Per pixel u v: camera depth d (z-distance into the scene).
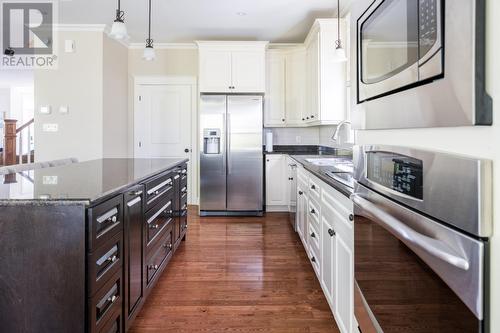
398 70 0.91
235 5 3.82
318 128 5.35
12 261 1.28
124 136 5.29
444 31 0.67
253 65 4.71
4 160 7.52
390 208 0.96
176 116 5.43
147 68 5.38
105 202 1.45
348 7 3.81
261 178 4.71
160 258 2.44
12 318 1.29
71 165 2.64
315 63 4.28
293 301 2.26
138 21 4.33
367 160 1.16
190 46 5.35
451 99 0.66
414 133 0.85
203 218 4.59
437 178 0.72
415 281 0.82
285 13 4.06
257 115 4.69
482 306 0.59
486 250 0.59
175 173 2.94
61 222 1.28
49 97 4.59
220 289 2.44
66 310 1.28
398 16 0.90
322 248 2.12
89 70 4.56
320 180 2.17
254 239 3.62
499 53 0.55
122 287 1.66
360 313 1.25
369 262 1.14
